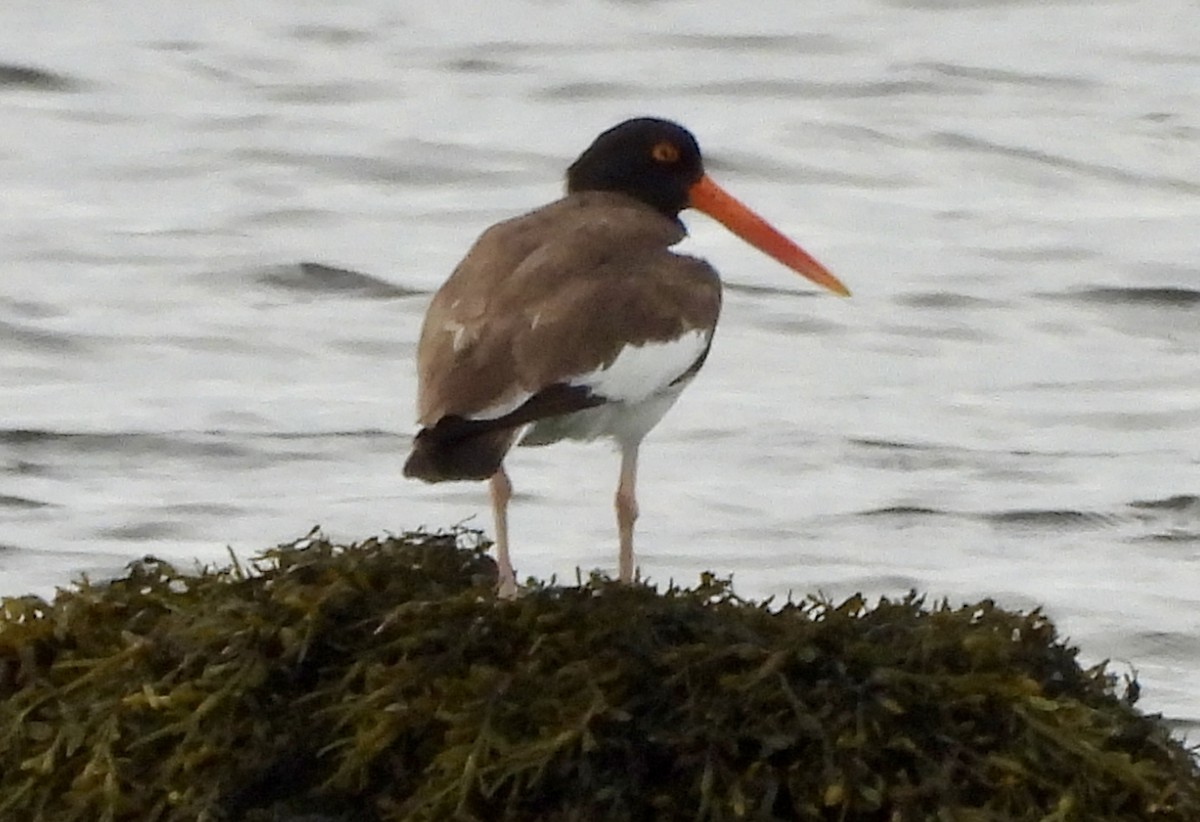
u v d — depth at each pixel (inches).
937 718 319.9
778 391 739.4
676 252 404.5
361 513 621.0
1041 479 664.4
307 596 333.1
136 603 344.2
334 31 1236.5
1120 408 730.2
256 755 322.0
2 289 825.5
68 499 633.6
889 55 1197.7
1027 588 580.1
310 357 765.3
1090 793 317.7
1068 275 868.6
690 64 1176.2
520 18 1278.3
